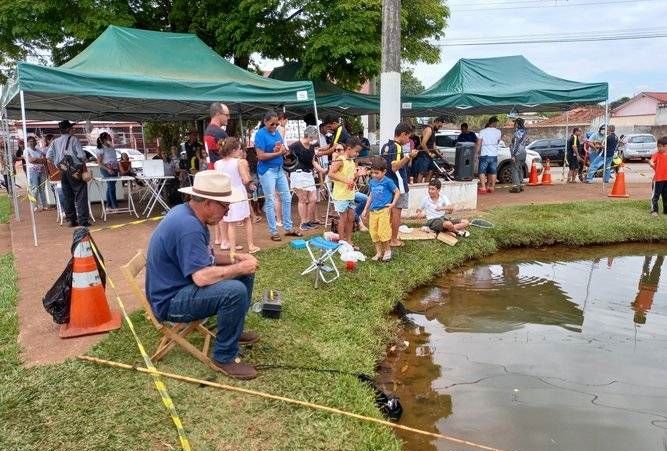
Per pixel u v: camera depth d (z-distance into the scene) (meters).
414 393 4.09
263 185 7.23
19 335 4.16
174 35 8.88
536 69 14.18
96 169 11.15
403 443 3.36
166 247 3.38
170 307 3.44
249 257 3.69
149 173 9.58
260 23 12.53
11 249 7.46
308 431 3.07
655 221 9.49
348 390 3.62
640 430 3.59
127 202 12.52
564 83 13.47
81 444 2.82
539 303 6.20
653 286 6.87
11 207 12.25
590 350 4.90
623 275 7.36
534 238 8.81
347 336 4.62
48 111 11.44
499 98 12.39
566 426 3.63
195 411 3.15
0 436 2.86
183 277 3.45
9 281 5.57
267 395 3.35
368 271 6.37
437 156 11.65
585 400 3.98
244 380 3.56
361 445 3.03
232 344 3.54
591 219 9.56
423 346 5.00
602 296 6.46
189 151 12.60
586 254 8.48
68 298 4.15
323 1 11.88
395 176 7.14
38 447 2.78
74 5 11.72
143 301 3.46
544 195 12.55
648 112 47.44
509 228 8.88
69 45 12.99
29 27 11.35
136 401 3.21
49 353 3.83
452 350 4.91
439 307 6.06
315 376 3.73
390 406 3.69
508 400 3.99
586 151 16.25
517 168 13.10
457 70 14.00
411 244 7.74
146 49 8.38
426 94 13.77
